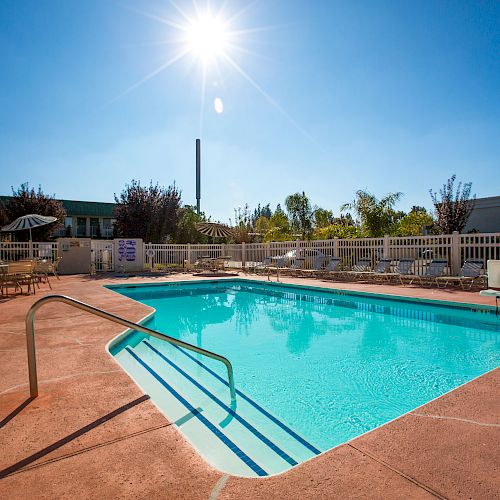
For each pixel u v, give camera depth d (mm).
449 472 1974
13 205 24188
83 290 10984
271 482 1919
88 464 2098
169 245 20609
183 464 2104
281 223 27188
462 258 11875
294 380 4562
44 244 17672
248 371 4891
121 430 2518
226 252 21656
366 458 2131
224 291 13273
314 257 16109
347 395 4105
